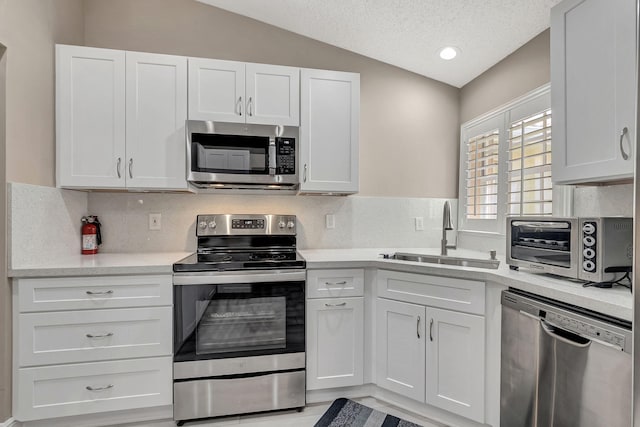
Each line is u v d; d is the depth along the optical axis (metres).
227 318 1.92
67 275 1.73
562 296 1.29
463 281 1.78
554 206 1.93
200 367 1.88
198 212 2.49
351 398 2.13
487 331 1.71
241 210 2.55
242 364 1.92
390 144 2.79
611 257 1.29
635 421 0.79
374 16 2.28
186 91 2.13
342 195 2.68
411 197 2.83
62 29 2.07
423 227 2.84
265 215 2.50
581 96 1.44
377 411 1.99
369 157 2.76
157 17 2.44
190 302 1.87
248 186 2.30
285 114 2.26
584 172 1.43
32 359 1.69
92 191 2.29
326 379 2.05
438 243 2.87
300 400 2.00
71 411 1.74
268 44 2.58
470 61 2.50
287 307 1.99
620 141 1.26
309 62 2.64
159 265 1.84
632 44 1.22
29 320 1.69
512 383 1.53
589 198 1.75
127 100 2.06
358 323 2.10
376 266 2.10
